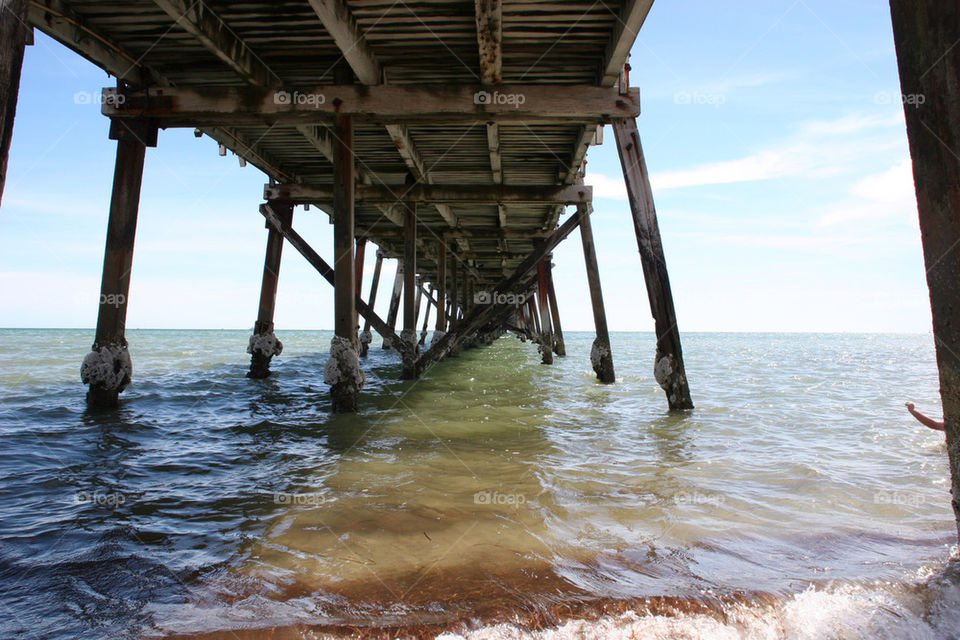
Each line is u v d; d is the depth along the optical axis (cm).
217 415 655
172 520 317
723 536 298
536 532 300
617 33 559
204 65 662
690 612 218
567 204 1035
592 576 249
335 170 645
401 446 500
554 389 929
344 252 644
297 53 635
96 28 574
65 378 984
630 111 639
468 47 615
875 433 593
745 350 3562
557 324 1828
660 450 492
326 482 390
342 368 652
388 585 239
